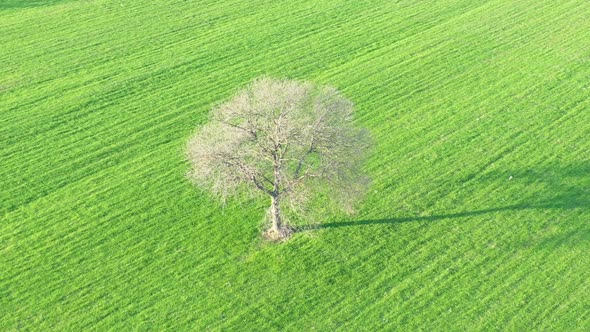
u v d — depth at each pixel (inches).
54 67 2459.4
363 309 1542.8
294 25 2696.9
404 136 2058.3
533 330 1477.6
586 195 1809.8
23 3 2918.3
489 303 1542.8
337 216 1787.6
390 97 2242.9
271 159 1604.3
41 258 1697.8
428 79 2329.0
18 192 1902.1
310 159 1763.0
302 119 1578.5
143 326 1523.1
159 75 2394.2
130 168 1977.1
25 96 2304.4
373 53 2498.8
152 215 1811.0
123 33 2664.9
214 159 1547.7
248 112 1576.0
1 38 2642.7
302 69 2409.0
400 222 1761.8
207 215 1804.9
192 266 1663.4
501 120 2103.8
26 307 1574.8
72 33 2672.2
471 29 2628.0
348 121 1782.7
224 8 2842.0
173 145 2059.5
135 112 2212.1
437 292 1573.6
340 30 2655.0
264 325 1517.0
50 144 2082.9
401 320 1514.5
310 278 1620.3
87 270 1663.4
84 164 1998.0
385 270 1633.9
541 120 2092.8
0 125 2162.9
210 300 1578.5
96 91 2317.9
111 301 1583.4
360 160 1638.8
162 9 2842.0
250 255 1684.3
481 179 1883.6
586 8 2736.2
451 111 2159.2
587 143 1984.5
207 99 2256.4
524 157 1950.1
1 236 1764.3
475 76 2329.0
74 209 1840.6
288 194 1640.0
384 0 2886.3
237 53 2516.0
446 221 1759.4
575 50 2440.9
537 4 2800.2
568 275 1595.7
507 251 1667.1
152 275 1643.7
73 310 1565.0
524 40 2529.5
